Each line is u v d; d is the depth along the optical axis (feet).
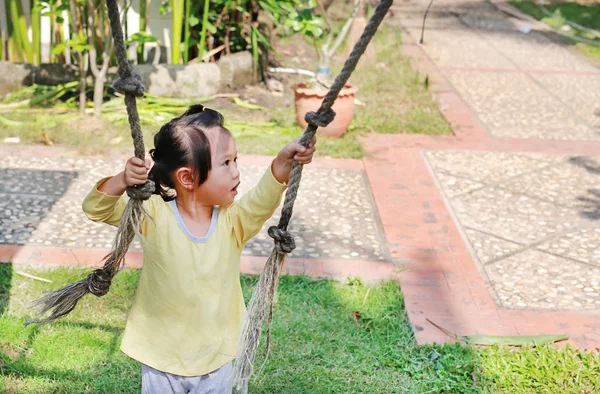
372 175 19.31
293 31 23.72
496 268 15.11
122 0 23.07
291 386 11.17
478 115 24.86
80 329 12.23
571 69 31.40
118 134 20.66
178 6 23.48
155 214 8.14
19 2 23.62
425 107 25.09
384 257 15.29
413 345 12.30
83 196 17.31
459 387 11.23
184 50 24.25
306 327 12.59
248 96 24.59
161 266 8.14
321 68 21.25
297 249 15.38
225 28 25.21
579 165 20.88
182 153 7.87
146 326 8.36
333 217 16.93
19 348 11.70
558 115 25.35
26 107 22.04
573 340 12.61
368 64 29.37
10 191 17.28
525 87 28.48
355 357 11.91
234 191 8.18
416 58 31.63
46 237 15.37
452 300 13.78
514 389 11.21
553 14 41.88
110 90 23.31
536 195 18.74
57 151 19.67
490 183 19.31
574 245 16.24
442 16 40.88
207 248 8.16
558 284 14.58
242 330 8.29
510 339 12.46
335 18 34.76
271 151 20.35
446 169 20.07
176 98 23.41
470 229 16.75
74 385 10.95
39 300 8.62
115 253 8.13
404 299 13.69
